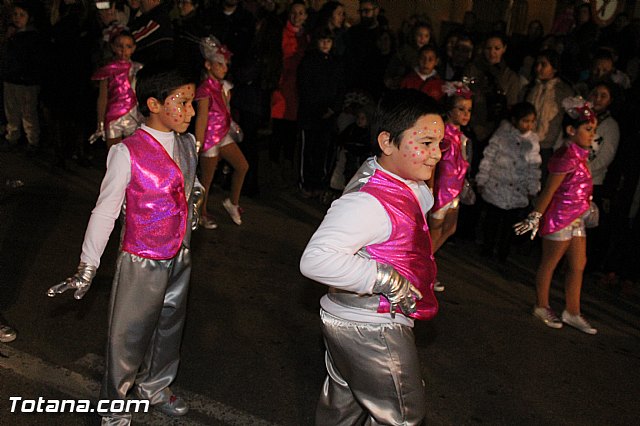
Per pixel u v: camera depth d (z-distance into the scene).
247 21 6.89
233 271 5.24
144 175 2.74
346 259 2.19
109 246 5.41
